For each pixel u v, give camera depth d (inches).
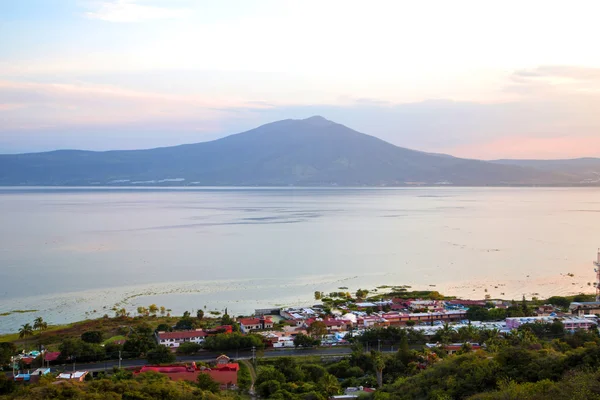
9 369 6200.8
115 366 6274.6
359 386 5551.2
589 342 5910.4
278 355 6815.9
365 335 7199.8
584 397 3449.8
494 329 7337.6
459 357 5147.6
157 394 4722.0
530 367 4416.8
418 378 4977.9
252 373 6117.1
